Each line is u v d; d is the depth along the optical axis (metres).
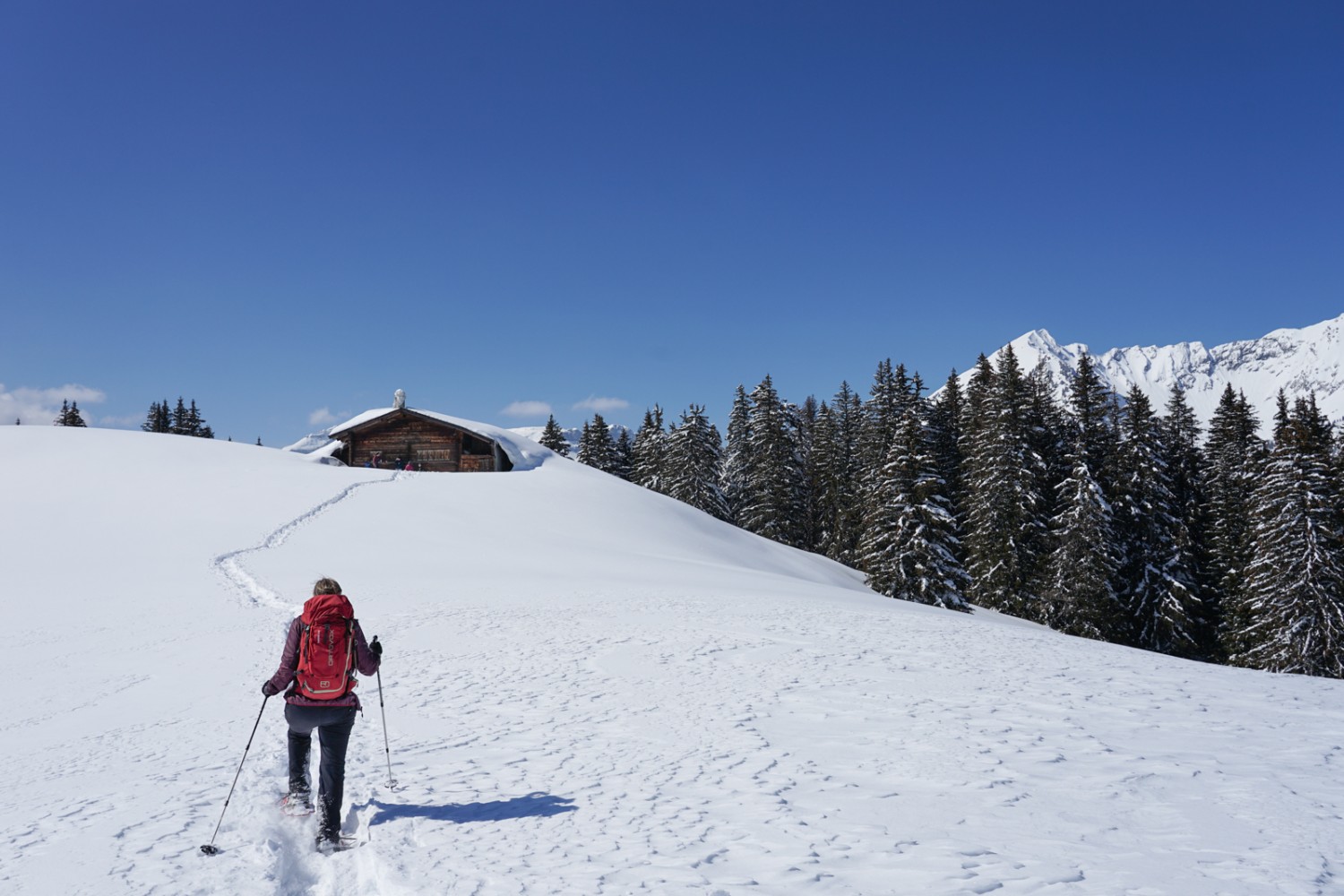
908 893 4.15
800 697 9.49
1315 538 35.97
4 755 7.48
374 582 22.11
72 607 18.34
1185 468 55.81
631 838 5.02
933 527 43.88
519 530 34.19
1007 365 51.34
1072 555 43.78
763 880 4.32
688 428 71.25
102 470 37.75
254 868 4.62
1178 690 10.16
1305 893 4.16
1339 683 11.45
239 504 33.84
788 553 48.88
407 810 5.61
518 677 10.68
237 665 11.90
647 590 21.00
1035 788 6.10
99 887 4.27
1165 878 4.36
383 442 49.38
